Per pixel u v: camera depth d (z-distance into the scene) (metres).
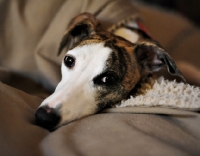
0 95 1.14
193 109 1.18
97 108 1.38
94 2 1.89
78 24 1.63
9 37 1.87
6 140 0.98
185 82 1.43
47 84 1.73
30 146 1.01
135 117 1.19
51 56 1.82
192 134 1.14
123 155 0.95
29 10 1.91
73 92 1.31
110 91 1.41
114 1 1.93
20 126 1.06
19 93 1.34
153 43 1.54
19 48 1.84
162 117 1.22
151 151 0.96
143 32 1.96
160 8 3.50
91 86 1.36
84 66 1.40
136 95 1.42
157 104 1.23
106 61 1.40
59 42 1.82
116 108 1.33
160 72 2.06
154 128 1.11
